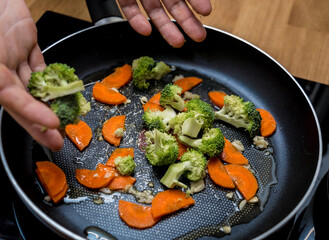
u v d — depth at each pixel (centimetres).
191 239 26
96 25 35
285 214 27
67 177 28
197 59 37
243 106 31
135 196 28
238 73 36
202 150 29
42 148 29
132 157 29
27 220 26
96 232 26
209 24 39
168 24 32
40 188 27
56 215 26
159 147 28
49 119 21
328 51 38
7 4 27
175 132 30
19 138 29
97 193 28
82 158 29
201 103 31
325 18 40
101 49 36
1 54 24
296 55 37
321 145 28
